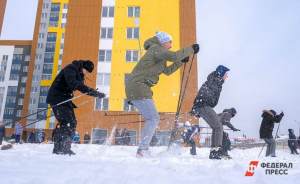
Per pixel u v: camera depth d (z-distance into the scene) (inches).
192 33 999.6
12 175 61.3
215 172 75.8
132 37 1011.9
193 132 315.0
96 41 1013.2
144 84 148.7
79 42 1017.5
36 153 149.8
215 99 171.2
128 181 57.2
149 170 77.0
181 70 927.0
